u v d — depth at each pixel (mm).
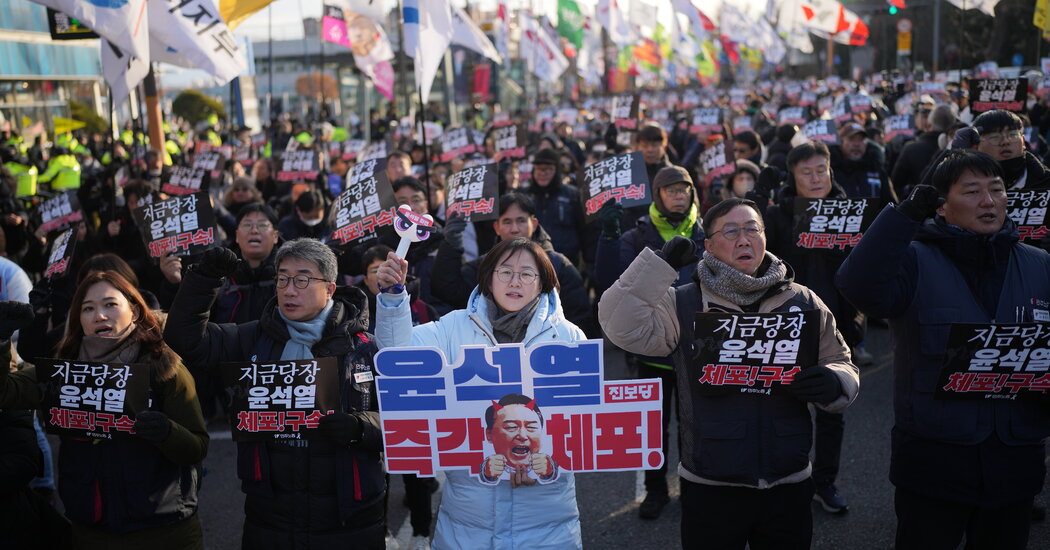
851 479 5086
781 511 3029
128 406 3041
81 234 6816
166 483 3178
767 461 2951
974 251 3059
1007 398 2955
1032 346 2871
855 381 2967
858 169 6449
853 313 4734
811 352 2854
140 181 6785
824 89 29047
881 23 45719
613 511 4898
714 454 2973
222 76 6543
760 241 3064
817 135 9109
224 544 4797
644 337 3055
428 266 5570
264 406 2953
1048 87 14117
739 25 27016
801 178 4969
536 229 5051
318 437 3000
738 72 55969
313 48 36938
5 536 3322
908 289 3068
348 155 12609
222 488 5551
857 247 3006
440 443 2900
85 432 3088
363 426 2965
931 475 3051
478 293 3201
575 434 2871
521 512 2965
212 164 11156
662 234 4844
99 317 3178
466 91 32938
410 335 3057
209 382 4766
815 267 4730
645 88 51844
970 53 37781
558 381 2850
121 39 5461
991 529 3137
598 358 2824
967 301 3051
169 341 3076
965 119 9047
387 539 4695
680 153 18125
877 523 4531
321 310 3152
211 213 5262
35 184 12508
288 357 3092
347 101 37344
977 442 2967
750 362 2883
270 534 3045
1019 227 4250
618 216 4910
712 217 3109
